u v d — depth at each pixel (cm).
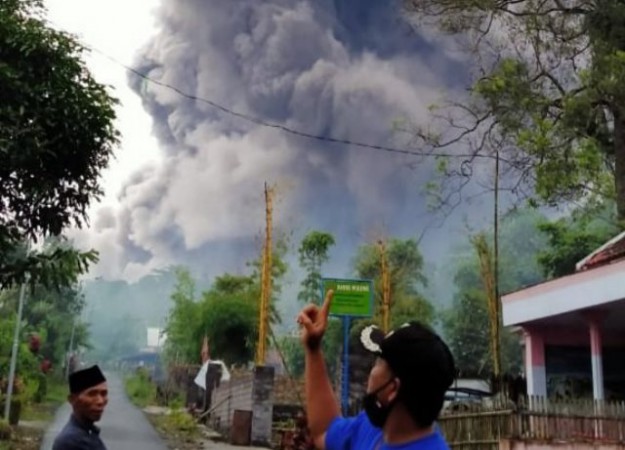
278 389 2295
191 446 1922
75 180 1023
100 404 526
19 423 2256
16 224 1013
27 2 1024
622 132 2361
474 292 4481
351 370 1673
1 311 3806
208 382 2745
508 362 4144
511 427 1118
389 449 231
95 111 1001
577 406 1123
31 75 977
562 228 3738
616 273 1323
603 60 2205
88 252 1023
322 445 268
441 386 229
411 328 239
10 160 940
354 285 1438
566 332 1667
